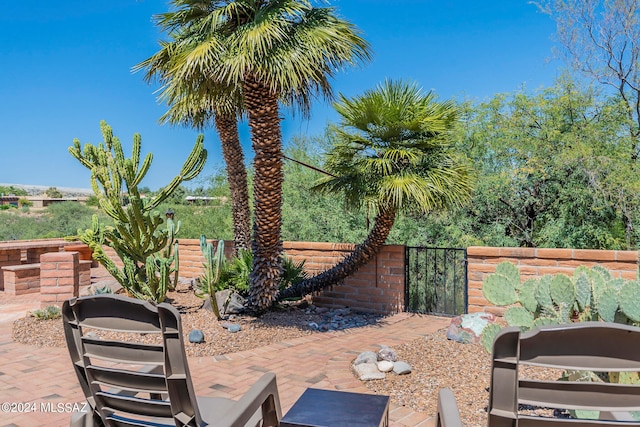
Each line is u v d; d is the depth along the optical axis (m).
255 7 6.03
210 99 7.01
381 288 7.45
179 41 6.48
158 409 1.95
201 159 6.49
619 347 1.42
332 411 2.44
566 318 3.52
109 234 6.38
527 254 6.09
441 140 6.40
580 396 1.51
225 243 9.66
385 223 6.86
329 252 8.12
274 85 5.57
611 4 10.55
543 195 10.58
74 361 2.01
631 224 9.46
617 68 10.79
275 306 7.31
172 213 7.13
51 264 6.91
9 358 4.93
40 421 3.38
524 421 1.55
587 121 10.38
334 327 6.40
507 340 1.48
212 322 6.20
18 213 23.75
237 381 4.24
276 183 6.20
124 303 1.80
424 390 3.82
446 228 10.66
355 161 6.92
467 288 6.64
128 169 5.86
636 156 10.32
